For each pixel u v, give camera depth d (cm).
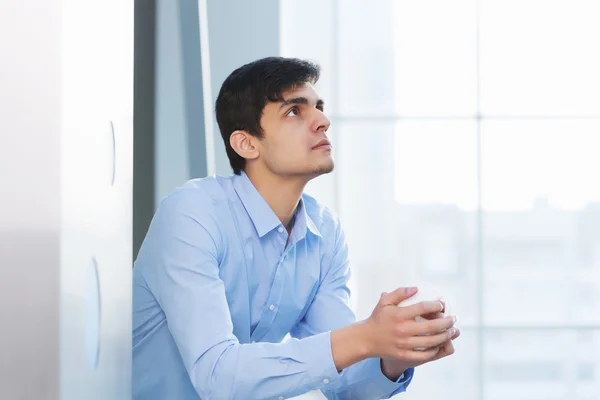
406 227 540
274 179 157
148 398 153
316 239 165
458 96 538
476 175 542
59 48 71
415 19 532
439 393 550
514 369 554
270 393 127
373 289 541
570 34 538
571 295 555
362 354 124
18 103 70
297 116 154
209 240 143
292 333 176
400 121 535
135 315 150
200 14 305
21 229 70
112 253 94
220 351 130
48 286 71
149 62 297
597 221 549
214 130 371
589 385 553
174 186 296
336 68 527
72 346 75
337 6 524
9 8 70
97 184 85
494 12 537
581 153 545
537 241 551
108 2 91
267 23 388
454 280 545
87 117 81
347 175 535
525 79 539
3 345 69
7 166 70
